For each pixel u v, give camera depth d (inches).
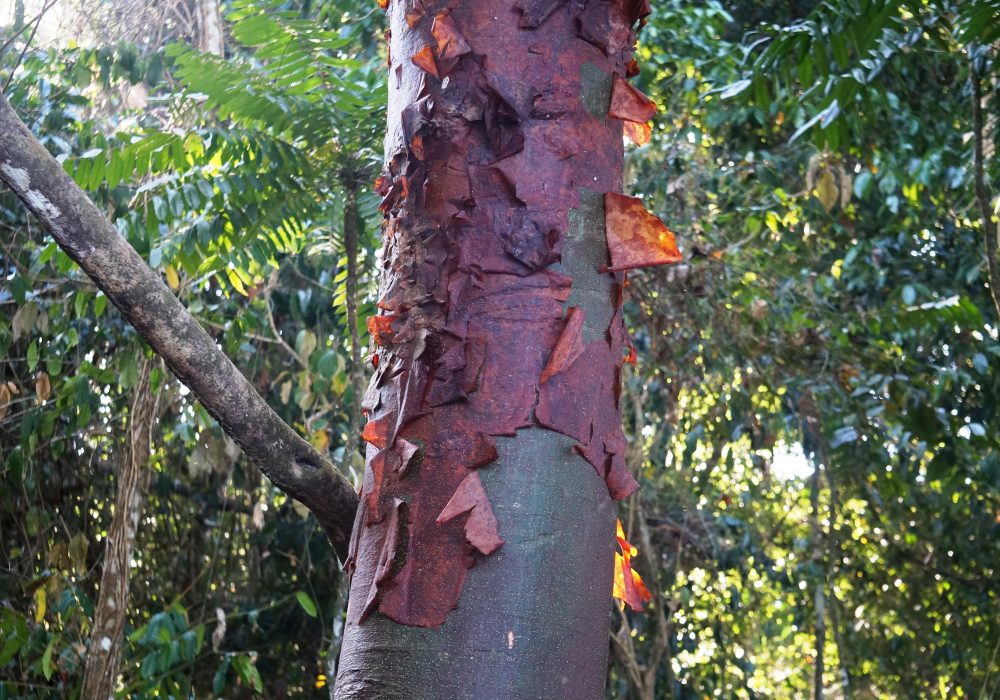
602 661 38.6
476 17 42.5
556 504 38.3
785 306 207.9
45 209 42.0
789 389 220.7
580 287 40.5
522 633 36.8
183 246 120.0
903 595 304.7
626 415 248.8
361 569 39.3
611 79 43.3
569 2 43.1
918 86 206.7
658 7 188.4
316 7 193.3
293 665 249.3
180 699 171.0
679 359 204.4
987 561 289.3
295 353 203.3
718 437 253.0
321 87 114.7
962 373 204.4
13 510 190.2
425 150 41.7
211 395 45.4
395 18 47.1
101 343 192.4
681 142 200.4
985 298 233.9
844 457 260.2
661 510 275.3
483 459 38.2
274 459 47.1
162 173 138.3
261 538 236.7
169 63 189.3
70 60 183.8
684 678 281.6
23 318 155.6
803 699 369.7
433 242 40.7
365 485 41.1
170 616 173.2
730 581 295.0
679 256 40.9
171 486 223.8
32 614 183.8
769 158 205.0
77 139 165.2
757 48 182.5
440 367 39.3
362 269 140.8
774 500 306.2
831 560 255.0
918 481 275.4
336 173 119.2
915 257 229.1
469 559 37.4
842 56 108.0
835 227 217.3
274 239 129.0
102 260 43.2
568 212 40.9
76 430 184.1
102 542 204.5
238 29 109.6
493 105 41.5
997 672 291.3
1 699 172.9
